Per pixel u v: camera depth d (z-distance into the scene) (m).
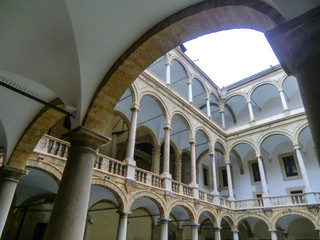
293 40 3.08
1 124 8.23
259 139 26.14
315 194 21.48
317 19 2.88
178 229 22.94
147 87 18.91
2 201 8.06
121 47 6.16
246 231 28.38
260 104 31.89
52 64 6.26
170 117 20.19
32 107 8.24
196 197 20.00
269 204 23.23
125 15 5.50
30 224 15.24
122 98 20.94
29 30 5.60
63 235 4.64
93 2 5.10
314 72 2.84
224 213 23.14
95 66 6.23
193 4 5.22
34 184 14.12
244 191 30.17
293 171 27.56
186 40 5.93
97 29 5.64
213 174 23.95
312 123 2.69
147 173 16.52
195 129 23.14
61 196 5.06
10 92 7.62
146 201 18.53
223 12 4.80
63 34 5.66
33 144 8.77
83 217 5.05
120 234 13.45
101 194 16.00
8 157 8.48
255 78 28.98
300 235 25.22
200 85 29.69
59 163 11.77
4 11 5.16
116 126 25.61
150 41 5.88
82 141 5.70
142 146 27.47
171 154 30.50
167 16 5.61
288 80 28.64
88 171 5.49
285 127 24.88
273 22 3.66
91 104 6.26
